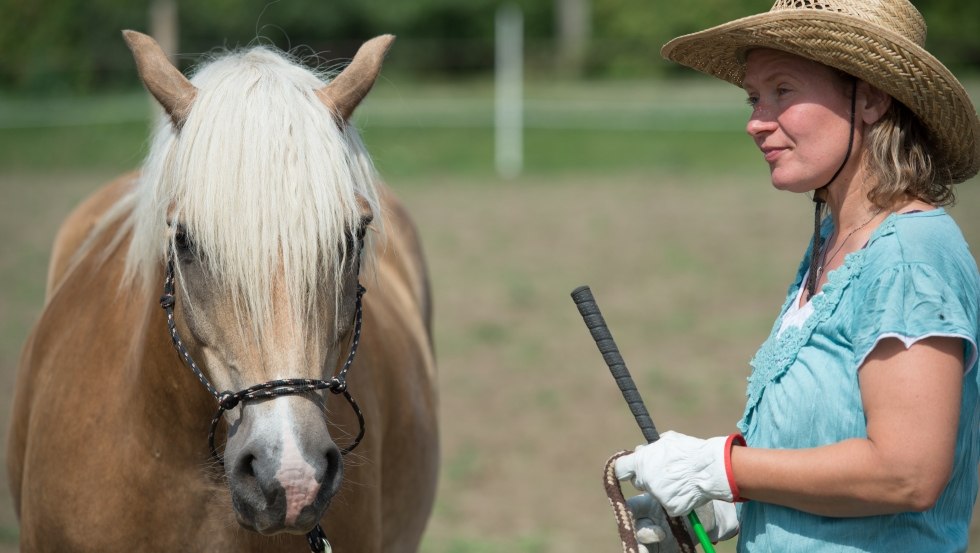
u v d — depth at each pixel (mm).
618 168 29000
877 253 3328
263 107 3717
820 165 3486
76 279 5219
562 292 16312
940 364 3129
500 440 10336
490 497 9047
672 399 11352
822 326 3438
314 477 3512
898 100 3416
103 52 43562
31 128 32312
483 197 24719
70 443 4441
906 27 3479
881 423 3158
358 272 3998
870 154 3457
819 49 3357
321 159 3695
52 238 19219
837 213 3600
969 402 3387
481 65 51156
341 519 4512
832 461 3225
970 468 3494
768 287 16516
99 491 4320
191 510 4277
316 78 4164
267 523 3535
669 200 24219
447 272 17562
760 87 3615
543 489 9227
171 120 3982
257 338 3590
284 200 3586
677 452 3518
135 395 4277
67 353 4742
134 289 4535
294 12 53688
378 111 36406
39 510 4539
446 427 10656
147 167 4414
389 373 5363
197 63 4750
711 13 52719
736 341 13680
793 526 3521
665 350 13273
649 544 3965
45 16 42688
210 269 3650
